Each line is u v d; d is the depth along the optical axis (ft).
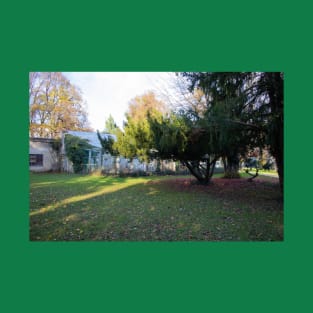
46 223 12.93
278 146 15.23
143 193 22.34
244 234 11.68
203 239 11.13
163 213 15.01
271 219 13.80
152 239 11.08
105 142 35.42
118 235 11.48
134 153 28.50
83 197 19.97
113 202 18.10
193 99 21.11
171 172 42.65
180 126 20.20
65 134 46.21
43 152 46.78
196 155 25.67
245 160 30.27
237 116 14.89
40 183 28.99
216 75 15.64
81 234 11.56
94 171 41.63
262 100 15.53
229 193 22.93
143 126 25.32
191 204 17.66
